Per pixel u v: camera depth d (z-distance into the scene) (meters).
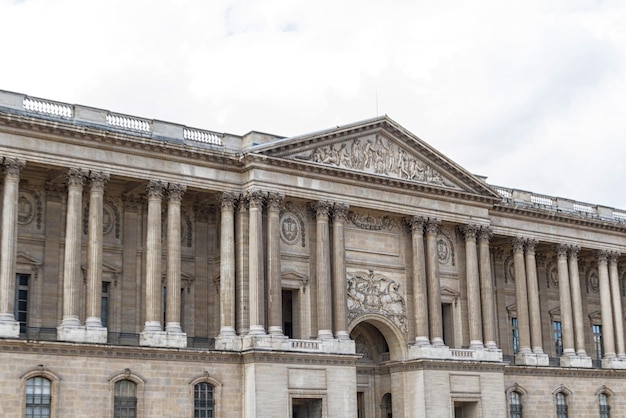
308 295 83.31
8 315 68.38
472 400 89.56
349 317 85.31
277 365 77.88
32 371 67.88
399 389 88.88
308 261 84.06
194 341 79.75
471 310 92.56
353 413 81.38
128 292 78.44
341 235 84.94
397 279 89.62
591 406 102.00
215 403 76.06
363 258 87.75
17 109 71.56
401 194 89.69
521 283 99.81
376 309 87.38
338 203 85.12
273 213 80.94
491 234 96.81
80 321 74.31
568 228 105.06
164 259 79.56
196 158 79.06
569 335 102.31
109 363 71.38
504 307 102.50
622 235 110.06
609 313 106.44
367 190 87.44
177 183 77.94
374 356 92.81
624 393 105.50
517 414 96.31
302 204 84.75
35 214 75.44
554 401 99.06
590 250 107.94
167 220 78.12
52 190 76.31
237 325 79.50
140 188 78.25
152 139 76.25
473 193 94.25
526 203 102.62
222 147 81.44
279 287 80.19
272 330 78.94
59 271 75.38
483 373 90.94
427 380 86.75
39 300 74.12
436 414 86.62
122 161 75.38
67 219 72.69
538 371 98.25
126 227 79.44
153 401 72.88
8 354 67.19
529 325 100.19
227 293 79.06
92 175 73.69
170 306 76.12
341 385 81.31
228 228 80.12
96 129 73.62
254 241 79.62
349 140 87.12
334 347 81.94
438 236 93.62
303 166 82.94
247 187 80.75
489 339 93.19
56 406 68.38
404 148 91.00
